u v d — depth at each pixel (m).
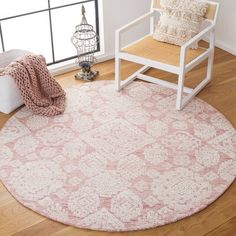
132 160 3.68
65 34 5.00
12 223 3.17
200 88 4.54
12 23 4.64
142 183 3.46
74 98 4.44
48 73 4.27
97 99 4.43
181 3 4.38
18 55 4.48
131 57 4.30
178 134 3.96
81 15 4.99
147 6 5.21
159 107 4.31
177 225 3.15
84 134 3.96
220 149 3.80
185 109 4.29
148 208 3.25
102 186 3.43
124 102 4.39
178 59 4.21
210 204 3.30
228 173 3.56
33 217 3.21
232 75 4.81
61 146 3.83
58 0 4.79
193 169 3.59
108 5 4.91
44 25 4.83
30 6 4.66
